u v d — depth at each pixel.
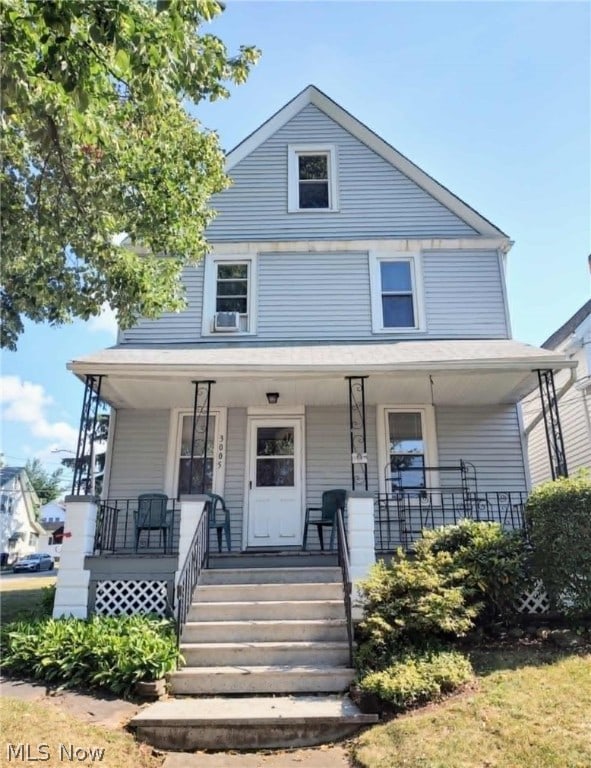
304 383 8.68
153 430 9.87
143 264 7.60
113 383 8.50
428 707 4.57
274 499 9.57
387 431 9.84
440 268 10.58
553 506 6.45
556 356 8.04
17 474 41.50
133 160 6.96
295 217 10.89
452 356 8.42
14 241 6.70
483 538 6.62
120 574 7.40
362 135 11.39
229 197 10.98
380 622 5.48
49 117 5.21
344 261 10.63
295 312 10.37
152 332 10.22
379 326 10.29
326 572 7.12
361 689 4.86
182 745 4.42
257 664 5.67
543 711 4.22
